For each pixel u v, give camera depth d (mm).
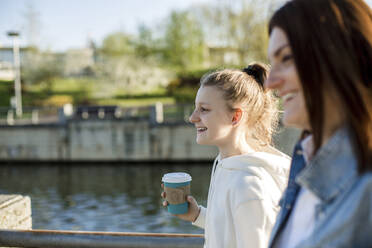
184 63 44594
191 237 1652
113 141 24562
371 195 670
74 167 24172
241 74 1576
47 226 13578
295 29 787
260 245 1247
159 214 14734
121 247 1665
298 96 836
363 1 799
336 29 745
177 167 23359
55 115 34656
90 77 48062
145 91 45781
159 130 24125
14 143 25219
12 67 54438
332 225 698
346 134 729
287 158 1568
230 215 1369
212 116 1512
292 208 923
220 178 1478
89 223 13844
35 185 20109
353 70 726
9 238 1771
